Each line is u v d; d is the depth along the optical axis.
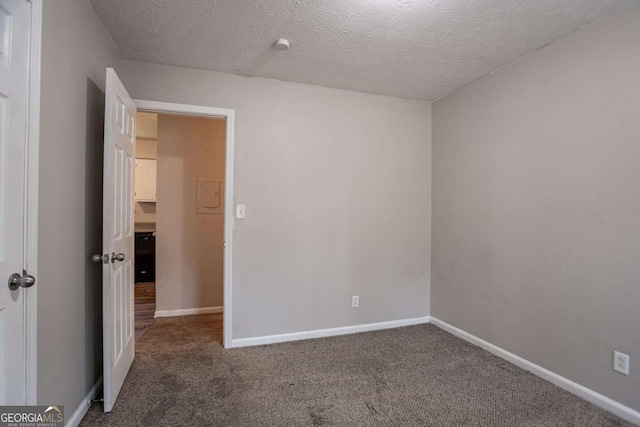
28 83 1.24
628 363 1.76
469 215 2.86
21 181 1.20
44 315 1.35
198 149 3.66
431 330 3.13
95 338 1.92
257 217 2.75
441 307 3.20
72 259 1.61
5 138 1.12
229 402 1.90
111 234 1.80
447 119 3.14
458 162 2.99
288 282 2.85
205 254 3.66
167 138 3.58
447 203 3.12
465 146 2.91
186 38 2.14
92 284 1.88
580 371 1.99
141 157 5.49
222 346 2.71
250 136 2.72
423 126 3.33
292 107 2.84
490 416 1.80
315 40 2.15
